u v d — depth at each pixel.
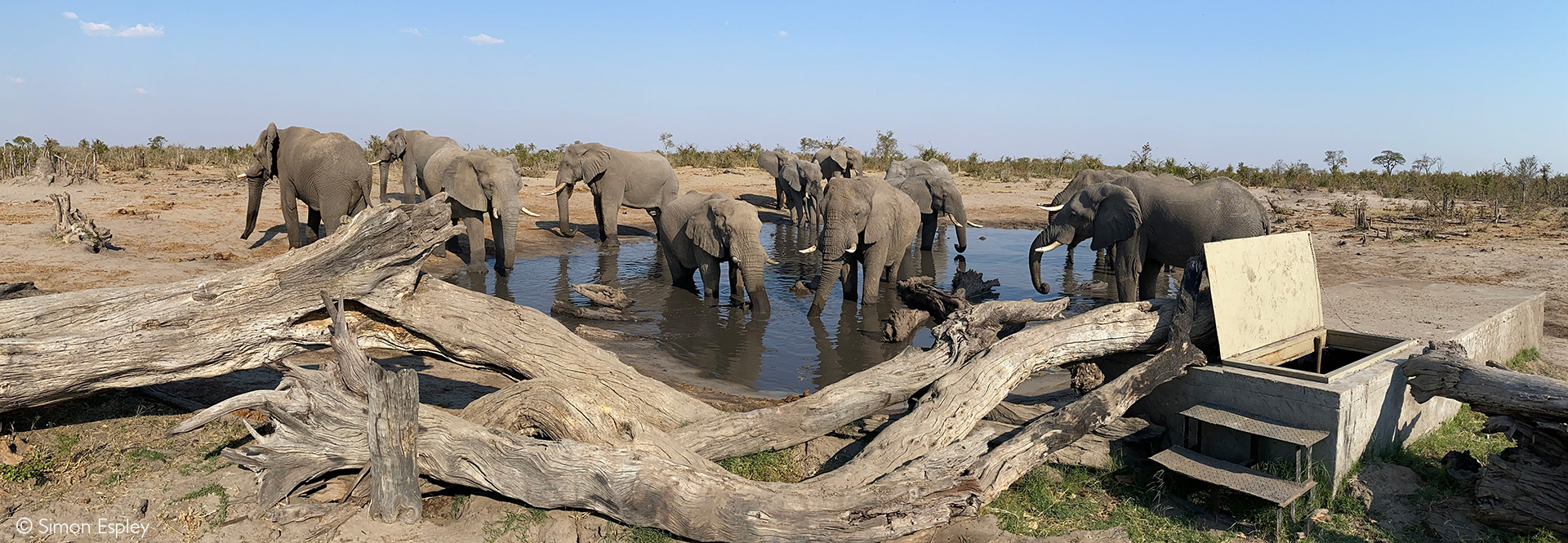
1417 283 12.97
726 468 7.18
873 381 7.79
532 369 7.59
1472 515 6.27
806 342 12.51
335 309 6.27
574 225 25.08
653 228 26.00
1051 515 6.54
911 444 6.86
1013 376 7.66
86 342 6.27
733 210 14.33
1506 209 29.23
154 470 6.50
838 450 7.65
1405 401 7.59
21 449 6.50
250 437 7.19
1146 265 14.19
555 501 6.10
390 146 25.36
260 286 6.73
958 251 22.42
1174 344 7.59
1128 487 7.04
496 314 7.58
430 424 6.26
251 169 17.86
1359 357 8.70
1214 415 7.10
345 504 6.17
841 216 14.32
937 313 13.99
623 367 7.82
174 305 6.57
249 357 6.91
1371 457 7.12
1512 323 10.59
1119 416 7.22
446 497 6.62
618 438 6.75
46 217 19.59
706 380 10.55
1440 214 26.53
